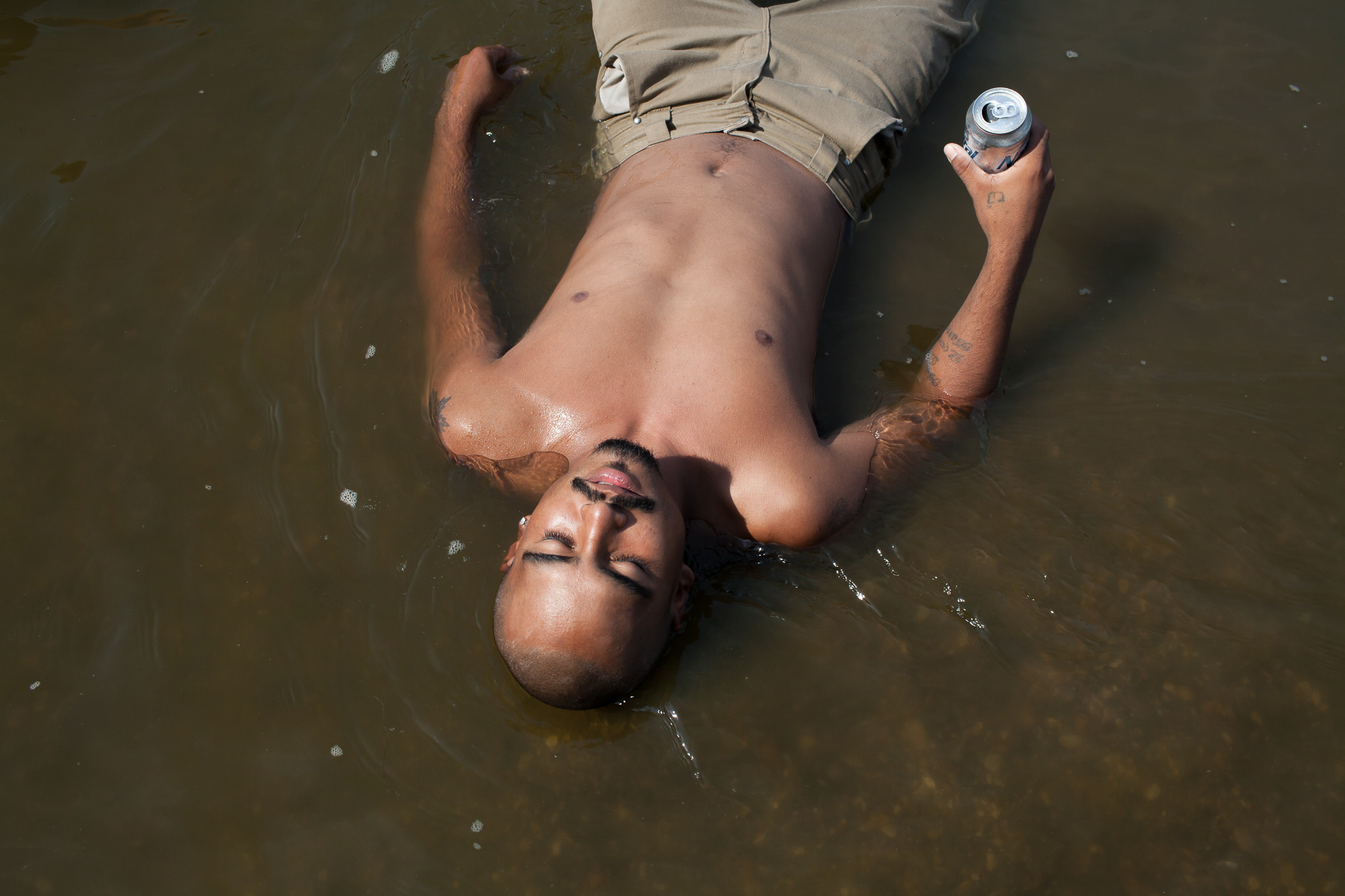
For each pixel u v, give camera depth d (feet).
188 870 7.23
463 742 7.77
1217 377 9.56
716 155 9.52
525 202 10.69
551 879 7.23
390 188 10.89
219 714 7.87
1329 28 12.23
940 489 8.81
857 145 9.75
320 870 7.24
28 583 8.44
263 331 9.91
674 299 8.21
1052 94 11.75
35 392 9.54
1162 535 8.60
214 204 10.93
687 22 10.34
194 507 8.84
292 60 12.17
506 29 12.30
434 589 8.36
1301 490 8.83
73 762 7.64
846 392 9.56
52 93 11.89
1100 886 7.07
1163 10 12.48
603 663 7.02
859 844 7.31
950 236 10.66
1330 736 7.59
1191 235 10.58
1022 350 9.80
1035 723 7.73
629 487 6.90
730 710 7.88
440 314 9.45
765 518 7.91
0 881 7.11
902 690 7.93
